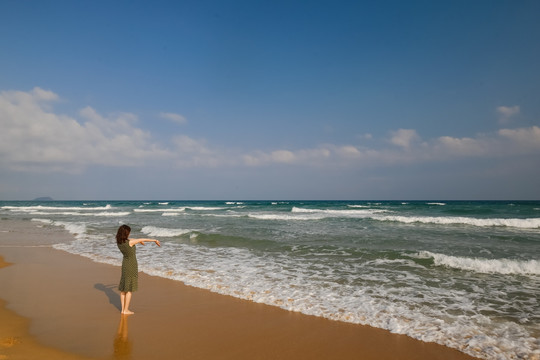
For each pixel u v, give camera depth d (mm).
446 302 6492
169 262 10531
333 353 4383
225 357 4242
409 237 14984
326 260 10523
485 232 16734
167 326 5324
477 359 4238
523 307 6215
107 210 46344
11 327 5184
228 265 9977
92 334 4961
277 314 5887
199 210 44188
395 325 5359
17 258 11406
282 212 37438
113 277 8734
